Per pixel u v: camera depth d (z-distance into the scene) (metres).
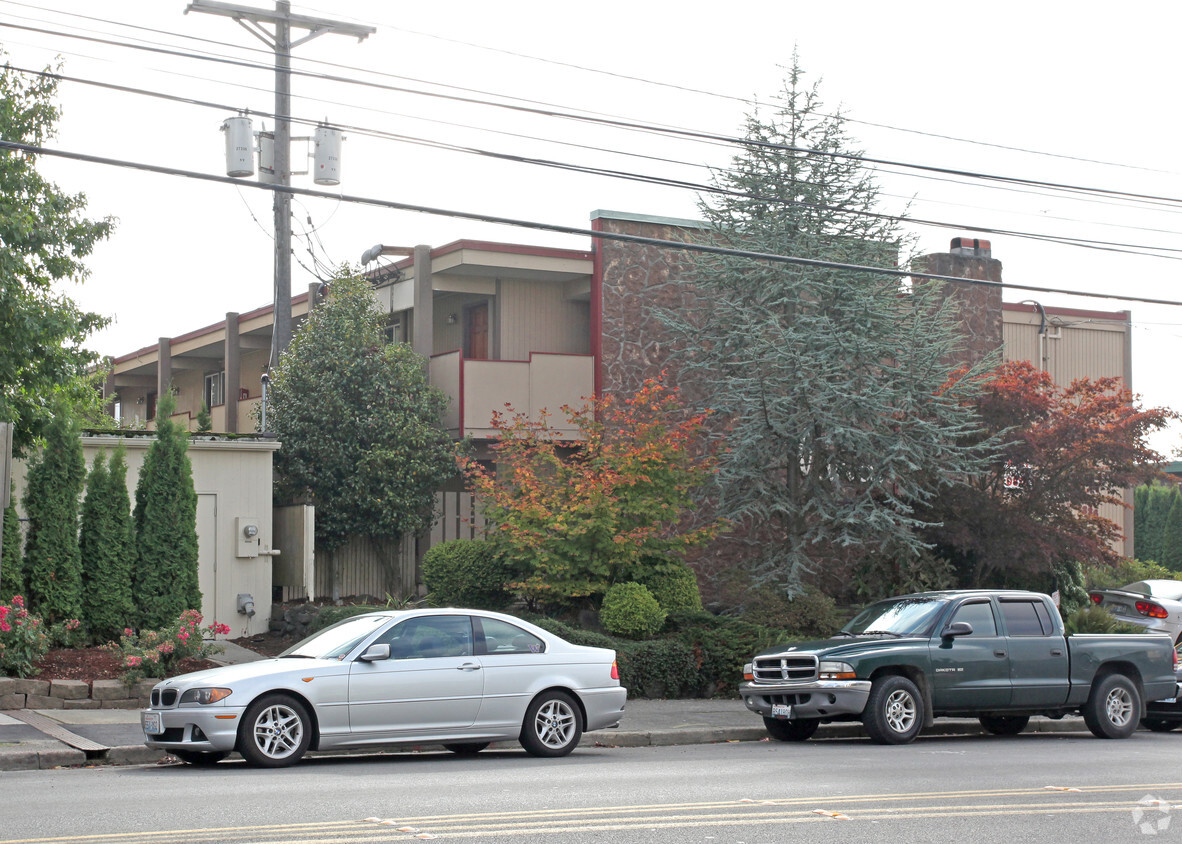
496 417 22.97
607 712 13.50
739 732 15.64
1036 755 13.45
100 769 12.00
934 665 14.92
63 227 19.50
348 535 23.81
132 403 42.62
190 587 18.67
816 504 23.09
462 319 27.89
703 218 24.67
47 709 15.55
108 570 18.09
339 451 23.22
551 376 25.14
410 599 23.78
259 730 11.81
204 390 37.44
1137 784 10.91
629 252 25.81
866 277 23.34
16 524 17.33
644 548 20.73
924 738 16.19
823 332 22.92
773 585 22.66
